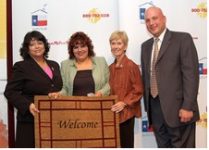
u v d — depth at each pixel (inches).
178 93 113.6
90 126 115.2
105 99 115.3
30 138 115.0
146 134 147.0
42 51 116.9
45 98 113.6
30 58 117.6
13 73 115.6
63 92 117.4
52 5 143.6
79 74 117.3
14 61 142.3
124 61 120.0
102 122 115.1
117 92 118.3
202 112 146.7
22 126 115.3
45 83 114.0
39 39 116.3
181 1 144.9
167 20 144.9
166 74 113.4
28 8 142.9
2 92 140.9
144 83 121.7
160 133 120.3
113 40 119.4
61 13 143.9
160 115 117.3
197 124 147.3
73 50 119.2
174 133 116.0
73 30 144.6
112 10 145.1
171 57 113.3
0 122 142.3
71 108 114.7
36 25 143.5
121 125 118.6
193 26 145.6
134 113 118.6
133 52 143.6
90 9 144.6
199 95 146.3
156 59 115.8
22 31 142.9
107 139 115.0
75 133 114.7
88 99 115.1
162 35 117.1
